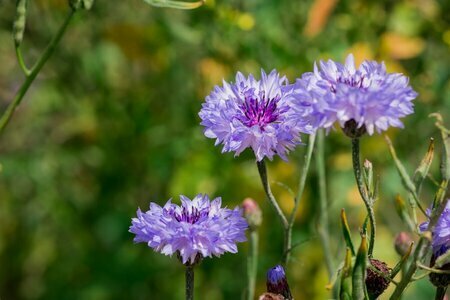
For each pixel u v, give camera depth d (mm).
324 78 535
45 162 963
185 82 899
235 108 548
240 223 553
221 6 854
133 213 928
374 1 900
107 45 935
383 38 877
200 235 543
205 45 869
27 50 957
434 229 542
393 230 860
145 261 917
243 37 856
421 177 552
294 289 850
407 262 558
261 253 853
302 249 845
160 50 896
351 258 536
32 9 924
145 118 914
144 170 923
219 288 880
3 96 1044
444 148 546
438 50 910
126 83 956
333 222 846
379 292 556
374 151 858
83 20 912
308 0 878
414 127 880
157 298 917
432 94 875
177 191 863
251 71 871
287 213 850
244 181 853
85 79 954
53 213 974
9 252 1026
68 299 936
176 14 904
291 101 535
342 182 843
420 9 896
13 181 1022
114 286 909
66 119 995
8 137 1021
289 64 852
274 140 542
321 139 696
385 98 518
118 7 934
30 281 1068
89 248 944
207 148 867
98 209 933
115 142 933
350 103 519
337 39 887
